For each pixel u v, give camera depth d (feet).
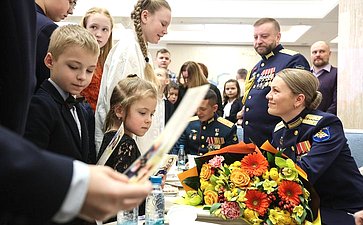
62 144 3.86
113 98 5.32
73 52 4.09
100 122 6.10
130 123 5.20
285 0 24.08
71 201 1.60
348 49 12.59
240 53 33.94
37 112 3.69
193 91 1.82
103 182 1.66
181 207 4.78
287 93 5.73
